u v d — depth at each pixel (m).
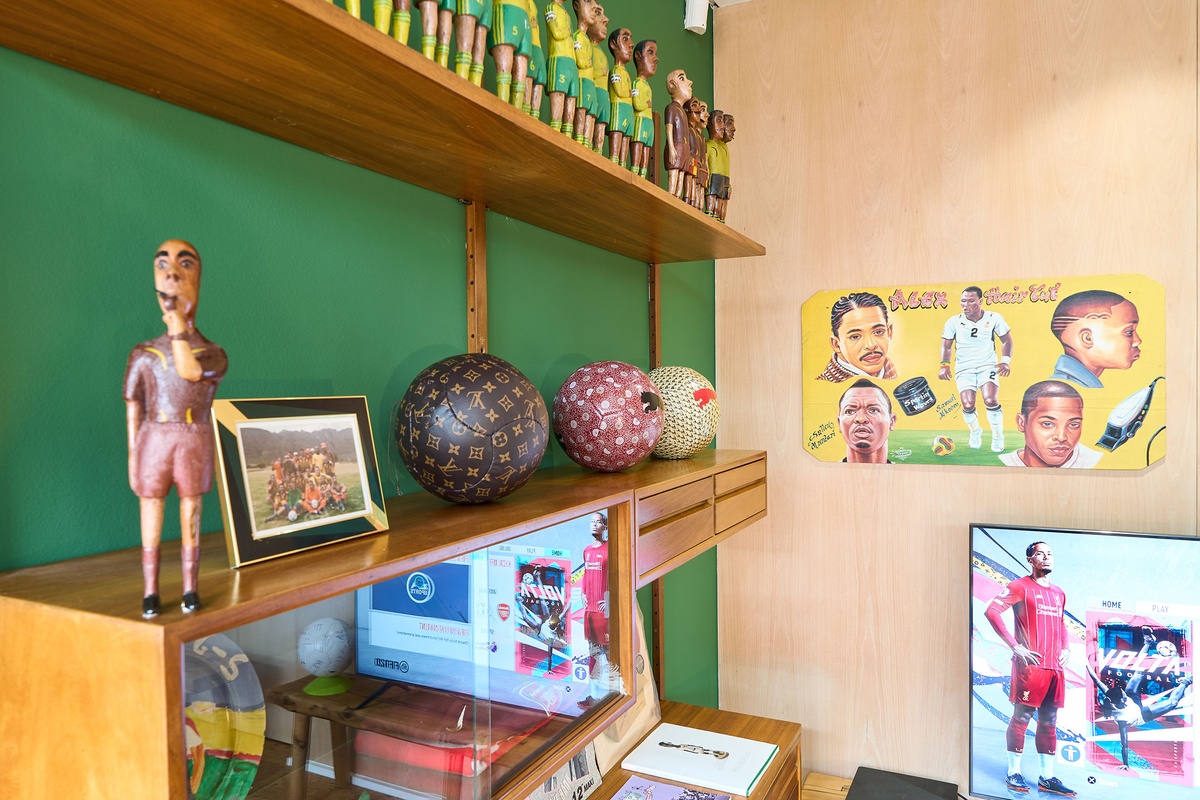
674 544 1.29
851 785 2.12
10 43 0.66
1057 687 1.89
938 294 2.14
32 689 0.54
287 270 0.93
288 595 0.57
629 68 1.83
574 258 1.61
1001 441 2.07
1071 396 2.00
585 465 1.30
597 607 1.07
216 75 0.73
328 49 0.68
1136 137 1.93
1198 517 1.89
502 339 1.37
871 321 2.22
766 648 2.38
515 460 0.91
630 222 1.44
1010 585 1.95
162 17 0.61
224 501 0.64
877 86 2.22
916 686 2.18
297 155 0.94
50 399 0.70
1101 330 1.97
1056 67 2.01
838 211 2.27
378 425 1.06
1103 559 1.86
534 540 0.94
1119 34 1.94
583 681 1.03
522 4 0.97
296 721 0.67
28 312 0.68
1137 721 1.81
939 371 2.14
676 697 2.15
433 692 0.80
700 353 2.34
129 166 0.76
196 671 0.57
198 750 0.57
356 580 0.63
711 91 2.43
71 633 0.53
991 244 2.09
